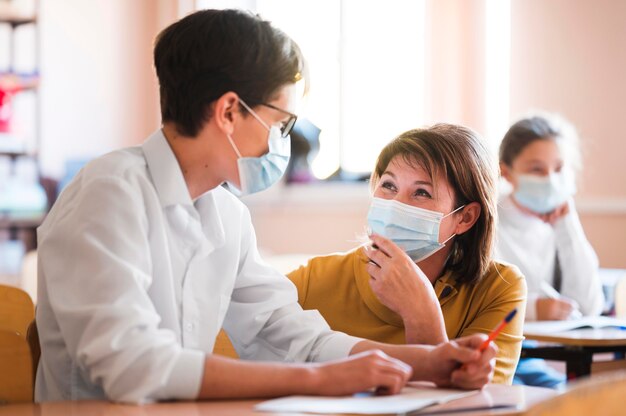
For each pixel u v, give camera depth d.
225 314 1.76
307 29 5.67
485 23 5.38
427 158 2.04
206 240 1.65
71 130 5.69
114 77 5.83
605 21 5.13
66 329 1.39
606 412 0.98
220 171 1.59
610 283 3.90
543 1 5.23
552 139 3.51
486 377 1.48
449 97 5.46
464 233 2.09
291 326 1.78
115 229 1.43
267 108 1.55
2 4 5.43
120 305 1.36
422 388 1.48
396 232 2.04
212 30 1.52
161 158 1.58
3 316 1.82
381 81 5.60
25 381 1.41
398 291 1.86
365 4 5.61
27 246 5.39
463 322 2.05
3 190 5.32
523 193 3.51
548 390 1.48
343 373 1.37
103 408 1.28
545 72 5.23
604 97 5.14
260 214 5.70
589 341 2.54
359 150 5.64
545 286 3.48
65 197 1.53
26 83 5.36
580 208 5.09
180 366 1.34
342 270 2.17
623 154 5.10
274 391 1.35
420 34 5.52
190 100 1.53
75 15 5.71
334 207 5.58
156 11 5.90
